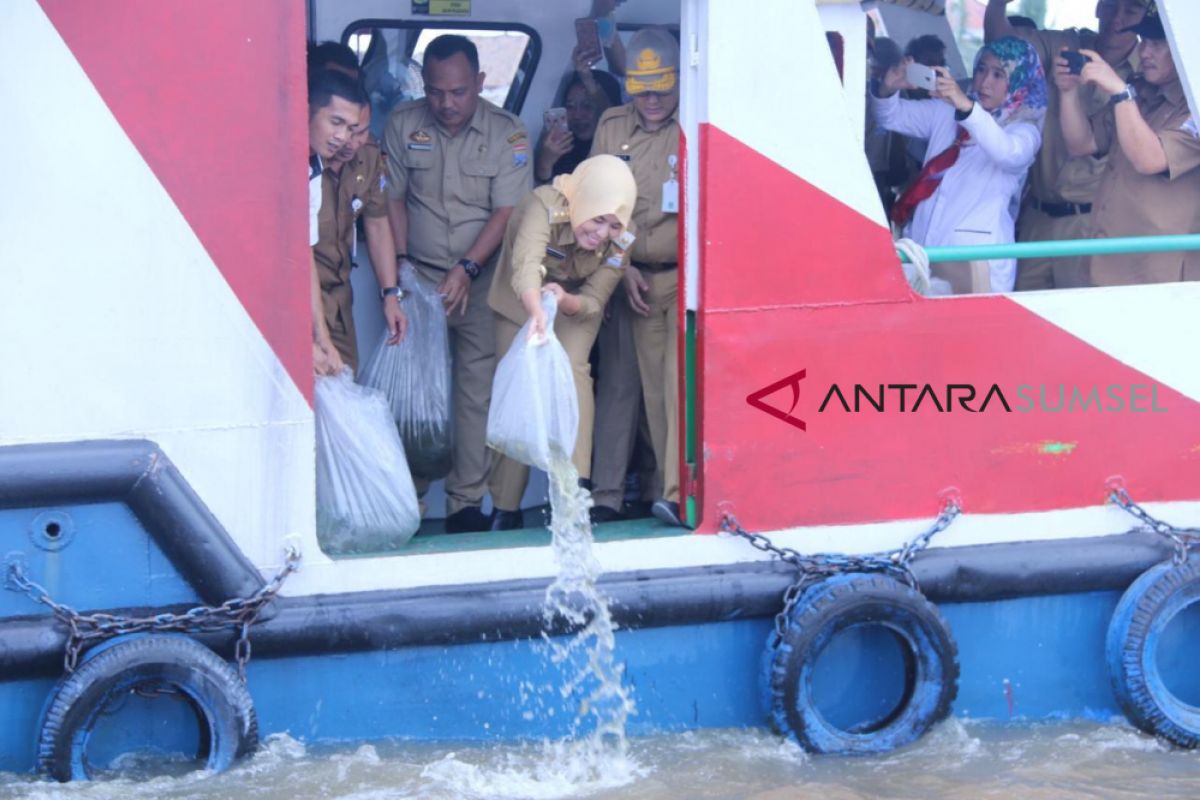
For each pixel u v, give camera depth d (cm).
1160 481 624
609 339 698
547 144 744
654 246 658
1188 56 622
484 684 570
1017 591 609
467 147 706
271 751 549
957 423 604
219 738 534
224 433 533
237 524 539
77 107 509
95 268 516
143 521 525
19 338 511
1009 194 712
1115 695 622
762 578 588
